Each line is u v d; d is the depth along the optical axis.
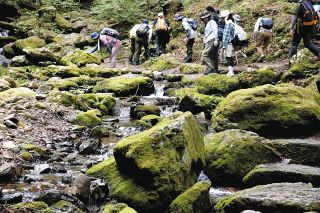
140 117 8.37
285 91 6.98
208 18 11.14
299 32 9.82
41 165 5.23
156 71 12.83
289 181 4.97
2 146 5.66
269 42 13.33
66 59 13.56
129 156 4.57
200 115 7.84
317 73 9.04
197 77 10.52
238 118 6.86
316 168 5.34
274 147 5.83
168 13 18.59
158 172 4.46
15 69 12.11
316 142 5.94
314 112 6.63
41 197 4.18
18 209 3.88
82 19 20.00
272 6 14.91
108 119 8.09
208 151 5.57
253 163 5.45
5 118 6.75
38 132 6.69
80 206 4.25
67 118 7.64
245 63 13.17
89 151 6.12
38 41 15.77
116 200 4.55
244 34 10.84
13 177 4.84
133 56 15.12
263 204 4.09
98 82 10.63
